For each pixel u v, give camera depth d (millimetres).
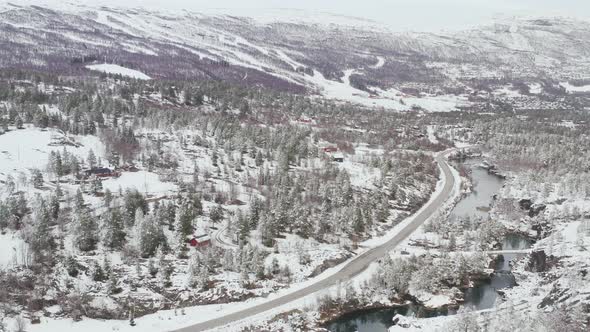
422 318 174125
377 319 178750
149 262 185625
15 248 176750
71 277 174500
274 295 182625
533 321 158250
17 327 149500
